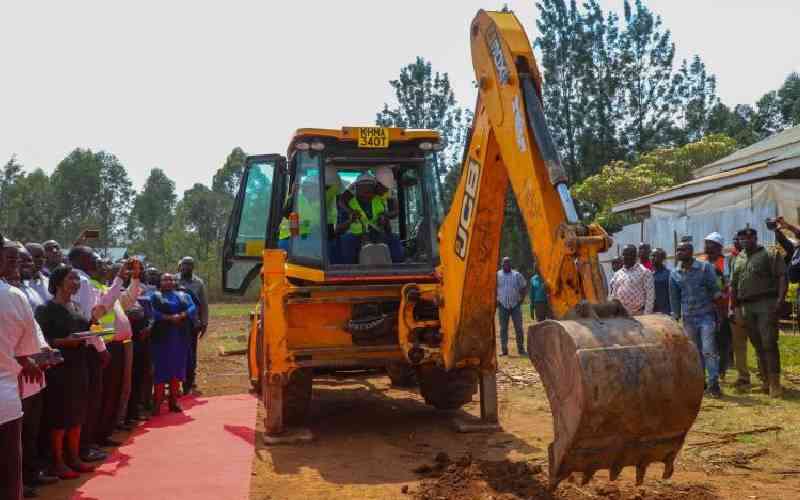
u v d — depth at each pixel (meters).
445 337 6.61
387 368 8.59
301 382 7.18
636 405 3.60
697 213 18.70
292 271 7.19
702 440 6.41
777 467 5.56
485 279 6.06
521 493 4.92
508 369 11.50
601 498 4.76
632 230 21.17
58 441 5.50
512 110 4.81
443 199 7.63
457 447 6.62
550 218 4.36
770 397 8.33
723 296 8.75
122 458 6.18
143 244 66.88
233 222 8.11
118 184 97.50
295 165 7.56
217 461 6.07
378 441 6.97
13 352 3.99
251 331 9.94
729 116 58.22
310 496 5.14
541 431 7.12
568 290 4.14
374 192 7.64
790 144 22.12
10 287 4.10
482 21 5.26
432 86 59.53
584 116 49.88
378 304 7.32
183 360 8.37
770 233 14.83
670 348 3.70
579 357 3.59
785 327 14.02
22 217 58.97
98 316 6.03
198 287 10.19
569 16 50.00
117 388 6.70
